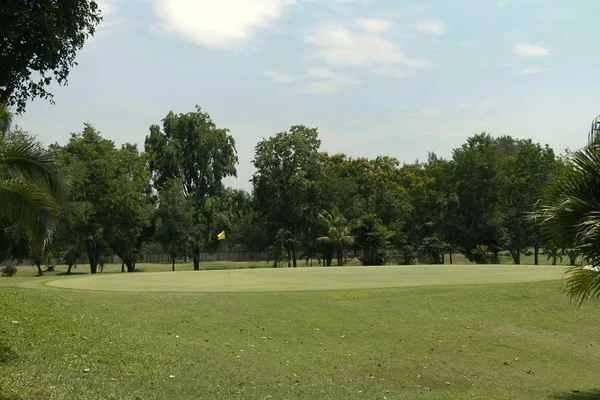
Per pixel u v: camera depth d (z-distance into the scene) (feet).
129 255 183.01
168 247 185.06
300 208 209.87
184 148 196.75
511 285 66.39
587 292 35.50
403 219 234.99
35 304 45.09
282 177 209.67
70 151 165.58
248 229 280.10
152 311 47.11
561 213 32.91
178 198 179.63
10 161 35.70
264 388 29.58
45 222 35.47
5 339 33.55
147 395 26.11
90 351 33.14
